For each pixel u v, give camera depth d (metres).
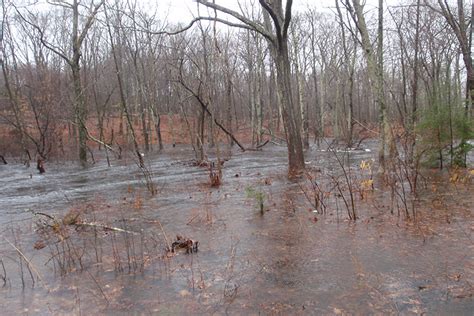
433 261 5.04
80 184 13.41
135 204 9.21
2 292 4.65
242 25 12.99
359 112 37.41
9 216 8.82
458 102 12.44
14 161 22.17
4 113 24.67
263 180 12.07
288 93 13.42
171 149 28.05
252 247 5.86
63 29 36.69
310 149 24.56
